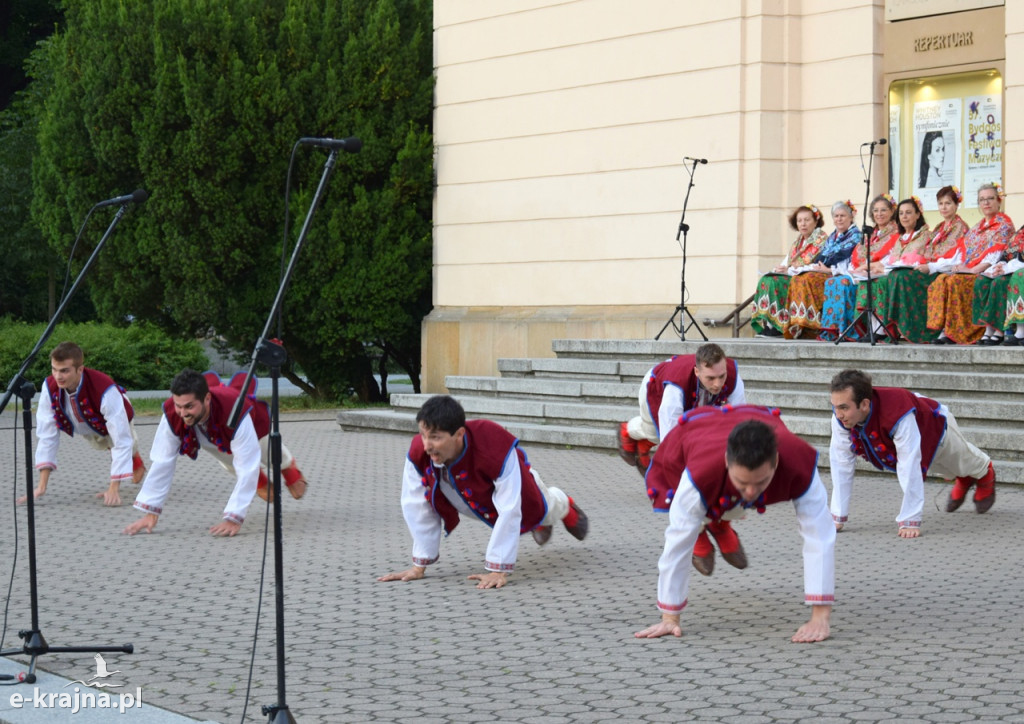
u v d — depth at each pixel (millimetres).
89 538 7652
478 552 7164
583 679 4598
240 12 16641
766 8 14617
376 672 4730
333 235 16500
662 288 15375
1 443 13391
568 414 12391
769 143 14672
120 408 8906
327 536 7715
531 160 16625
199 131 16062
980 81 13914
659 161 15406
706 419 5301
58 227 17062
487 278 17094
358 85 16781
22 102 27656
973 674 4562
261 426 7953
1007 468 8984
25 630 5133
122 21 16359
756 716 4125
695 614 5598
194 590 6203
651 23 15438
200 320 16938
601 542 7395
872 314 11531
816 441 10266
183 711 4277
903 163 14414
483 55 17047
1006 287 10969
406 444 12922
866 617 5469
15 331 24984
